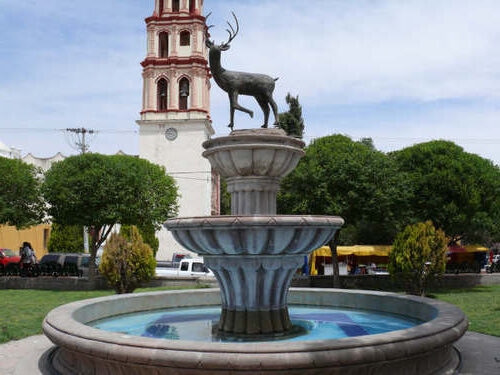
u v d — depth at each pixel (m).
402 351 4.83
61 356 6.31
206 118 40.06
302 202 19.53
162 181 25.56
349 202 19.73
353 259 29.42
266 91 7.83
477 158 22.58
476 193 20.70
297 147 7.45
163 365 4.62
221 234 6.16
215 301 10.73
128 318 8.98
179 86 40.66
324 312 9.55
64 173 22.14
